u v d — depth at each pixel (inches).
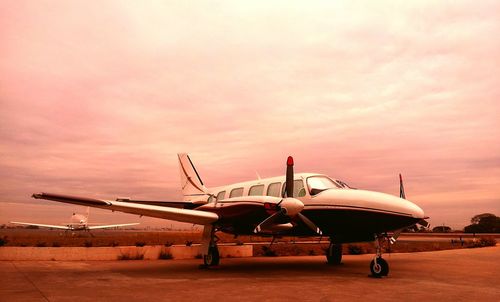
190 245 697.6
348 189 420.8
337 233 423.5
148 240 1221.7
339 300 247.3
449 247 964.0
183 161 738.2
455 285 315.9
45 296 263.4
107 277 374.3
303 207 396.5
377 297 258.1
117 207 417.4
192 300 247.9
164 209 430.6
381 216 374.6
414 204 378.9
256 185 504.4
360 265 507.8
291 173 420.2
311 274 402.3
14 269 449.4
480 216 3533.5
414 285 316.2
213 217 442.9
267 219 400.5
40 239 1167.0
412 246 978.1
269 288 299.0
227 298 255.1
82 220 2278.5
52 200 376.5
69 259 578.9
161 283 329.7
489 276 379.9
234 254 677.9
